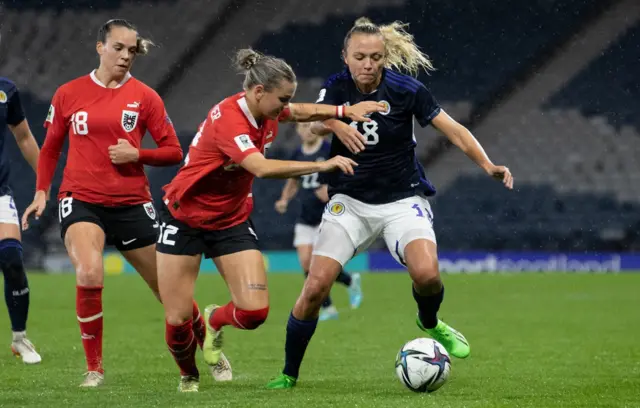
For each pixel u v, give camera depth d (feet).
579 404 55.98
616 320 117.80
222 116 55.77
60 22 258.57
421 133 237.04
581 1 253.85
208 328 65.46
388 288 170.19
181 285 58.95
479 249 229.04
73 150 67.21
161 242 59.06
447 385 64.90
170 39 256.52
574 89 249.14
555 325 112.06
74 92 67.10
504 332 104.78
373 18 255.91
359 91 64.18
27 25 258.37
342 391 61.41
